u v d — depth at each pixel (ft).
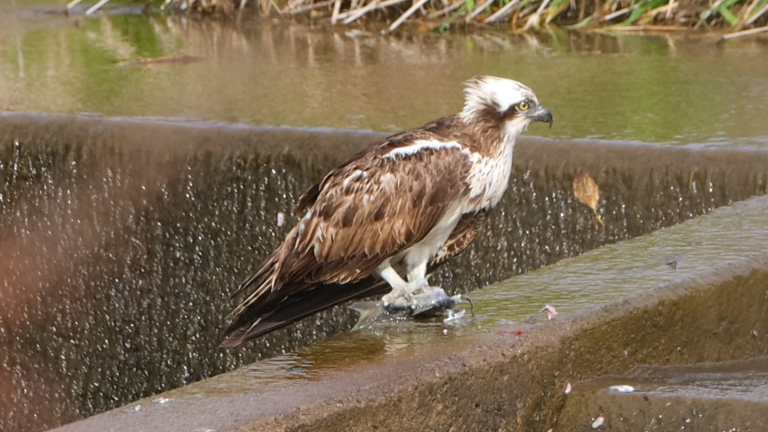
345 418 18.65
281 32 61.00
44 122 38.96
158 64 50.90
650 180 34.04
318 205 24.17
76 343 39.22
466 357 20.54
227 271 37.81
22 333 39.60
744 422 20.97
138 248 38.27
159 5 70.74
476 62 50.67
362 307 24.22
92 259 38.73
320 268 24.20
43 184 38.60
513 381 21.11
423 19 62.69
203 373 38.63
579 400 21.88
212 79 47.21
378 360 20.44
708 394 21.56
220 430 17.39
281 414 18.01
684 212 33.94
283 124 38.34
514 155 35.27
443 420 20.12
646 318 22.99
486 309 23.16
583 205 34.60
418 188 24.35
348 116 39.68
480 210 25.95
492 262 35.63
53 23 64.18
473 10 62.03
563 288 24.02
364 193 24.08
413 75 47.67
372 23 63.21
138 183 37.93
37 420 39.99
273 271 24.17
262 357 37.68
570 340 21.89
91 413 39.58
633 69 48.03
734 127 37.06
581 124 38.14
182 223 37.78
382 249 24.35
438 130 25.81
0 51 54.39
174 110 40.83
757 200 29.99
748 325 24.75
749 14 56.34
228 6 67.82
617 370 22.84
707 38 55.31
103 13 68.13
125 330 38.93
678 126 37.45
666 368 23.47
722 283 24.13
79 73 48.52
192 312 38.32
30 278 39.27
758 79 45.06
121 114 40.04
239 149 36.99
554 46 54.65
